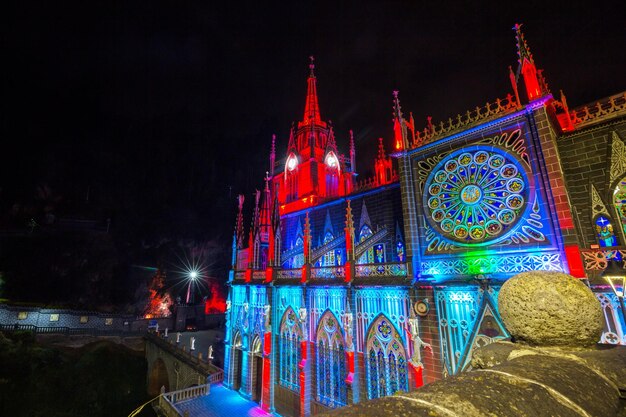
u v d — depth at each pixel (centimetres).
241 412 2472
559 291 323
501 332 1330
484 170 1566
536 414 175
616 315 1138
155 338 4634
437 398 182
